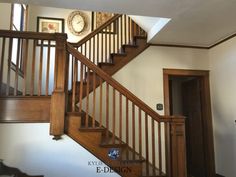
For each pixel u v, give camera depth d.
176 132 2.88
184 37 4.02
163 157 3.95
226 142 4.03
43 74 4.70
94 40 4.47
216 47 4.38
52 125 2.70
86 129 2.84
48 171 2.72
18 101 2.75
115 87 2.95
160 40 4.18
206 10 2.99
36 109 2.77
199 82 4.72
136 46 4.30
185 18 3.22
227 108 4.03
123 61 4.22
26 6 4.70
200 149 4.62
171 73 4.41
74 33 5.29
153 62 4.35
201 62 4.56
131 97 2.97
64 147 2.79
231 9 2.96
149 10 2.98
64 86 2.82
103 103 4.04
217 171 4.24
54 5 2.85
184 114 5.50
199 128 4.68
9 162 2.66
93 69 2.96
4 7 3.36
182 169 2.81
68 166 2.77
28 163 2.70
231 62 3.94
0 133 2.69
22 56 4.20
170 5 2.84
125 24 4.57
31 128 2.75
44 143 2.75
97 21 5.45
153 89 4.29
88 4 2.82
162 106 4.26
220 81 4.23
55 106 2.73
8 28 3.54
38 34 2.84
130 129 4.01
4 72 3.41
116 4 2.81
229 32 3.79
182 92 5.68
